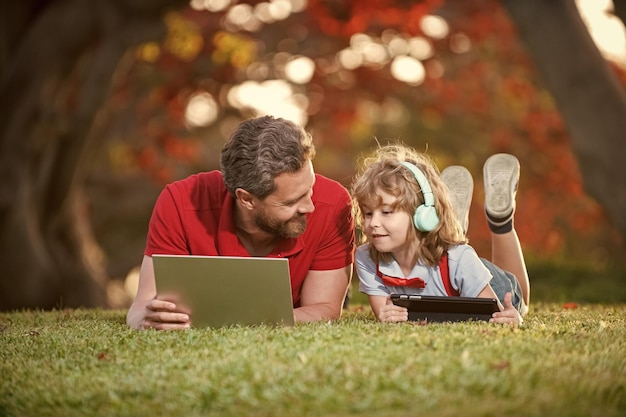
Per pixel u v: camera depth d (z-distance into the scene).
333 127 25.58
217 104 23.20
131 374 3.76
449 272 5.46
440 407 3.14
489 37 22.31
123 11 14.99
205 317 5.02
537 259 15.56
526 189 26.55
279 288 4.90
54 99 16.22
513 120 25.31
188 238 5.45
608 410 3.13
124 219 26.30
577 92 12.82
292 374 3.53
